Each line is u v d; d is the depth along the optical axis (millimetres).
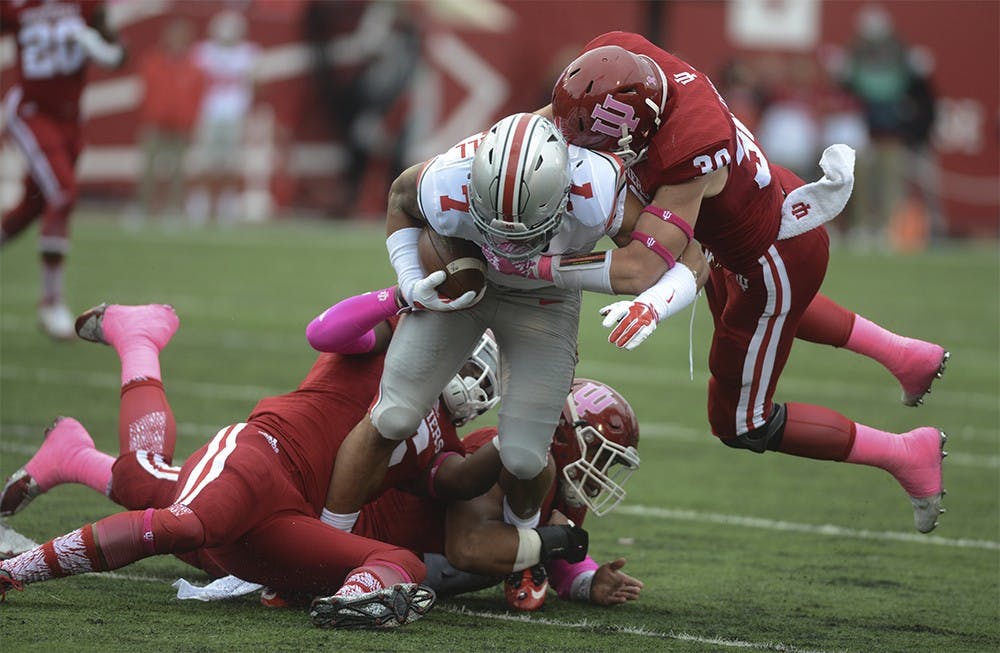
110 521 13836
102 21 32031
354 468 14805
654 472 23109
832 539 19328
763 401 17484
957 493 22344
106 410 25156
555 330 15164
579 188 14211
